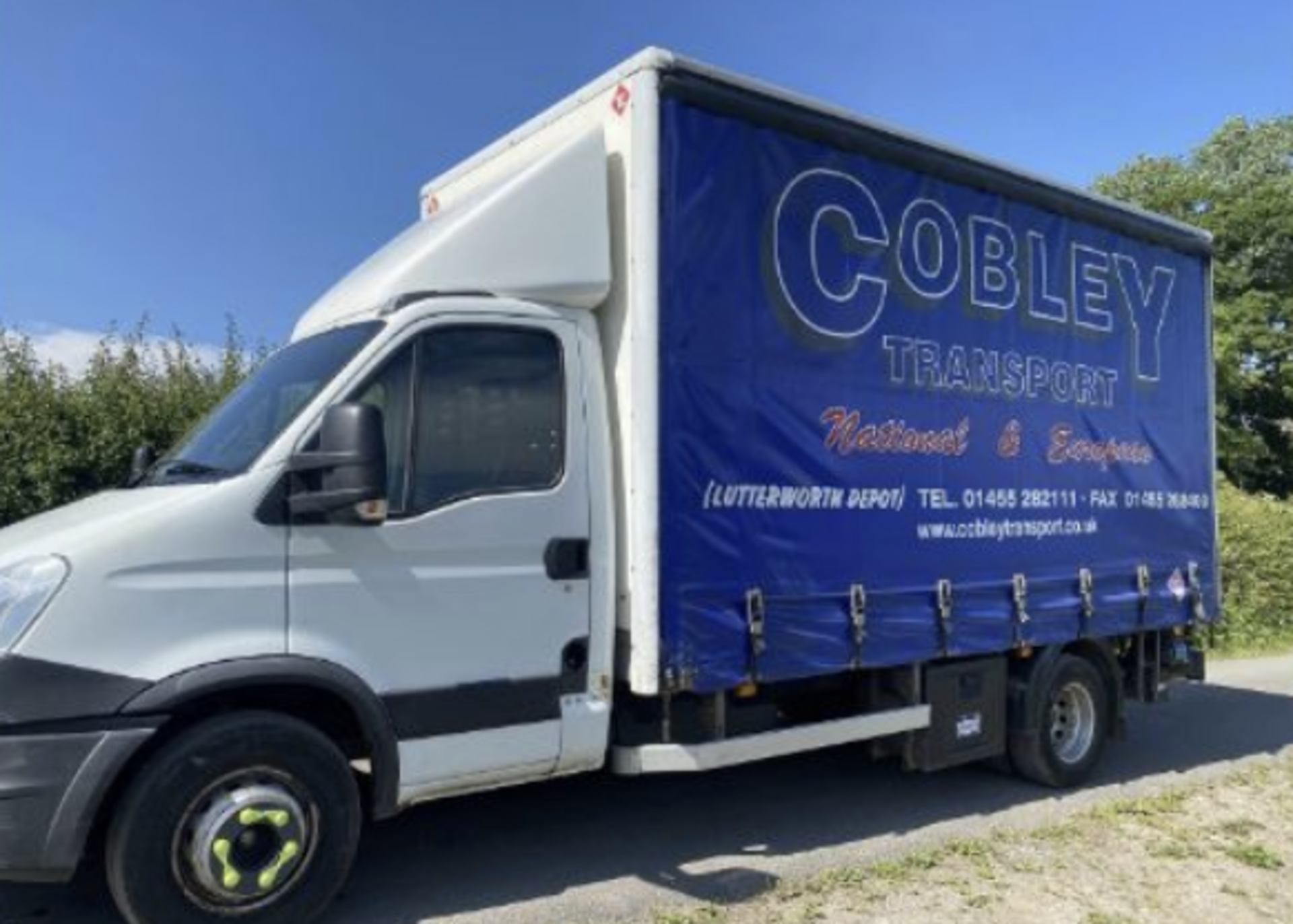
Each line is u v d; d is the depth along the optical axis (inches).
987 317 280.1
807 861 238.5
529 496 207.6
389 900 212.1
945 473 266.8
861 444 249.0
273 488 184.2
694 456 220.5
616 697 219.8
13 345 506.3
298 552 185.0
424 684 195.3
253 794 178.9
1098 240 316.5
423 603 195.8
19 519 484.4
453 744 197.9
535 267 214.7
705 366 223.3
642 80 218.8
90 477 506.0
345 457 179.8
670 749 221.5
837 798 287.6
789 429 235.8
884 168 259.1
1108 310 317.1
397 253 217.9
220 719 179.3
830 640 240.4
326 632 186.5
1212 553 352.2
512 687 204.1
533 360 212.7
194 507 178.4
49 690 166.6
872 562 249.6
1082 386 306.7
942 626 263.0
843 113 250.4
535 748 206.2
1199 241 353.7
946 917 209.5
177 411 526.9
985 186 282.0
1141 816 276.1
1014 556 283.6
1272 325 1213.1
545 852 241.9
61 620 168.2
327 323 219.1
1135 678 334.6
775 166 237.6
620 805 277.1
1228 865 244.1
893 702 267.6
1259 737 377.4
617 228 223.0
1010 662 296.8
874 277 254.2
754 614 226.4
